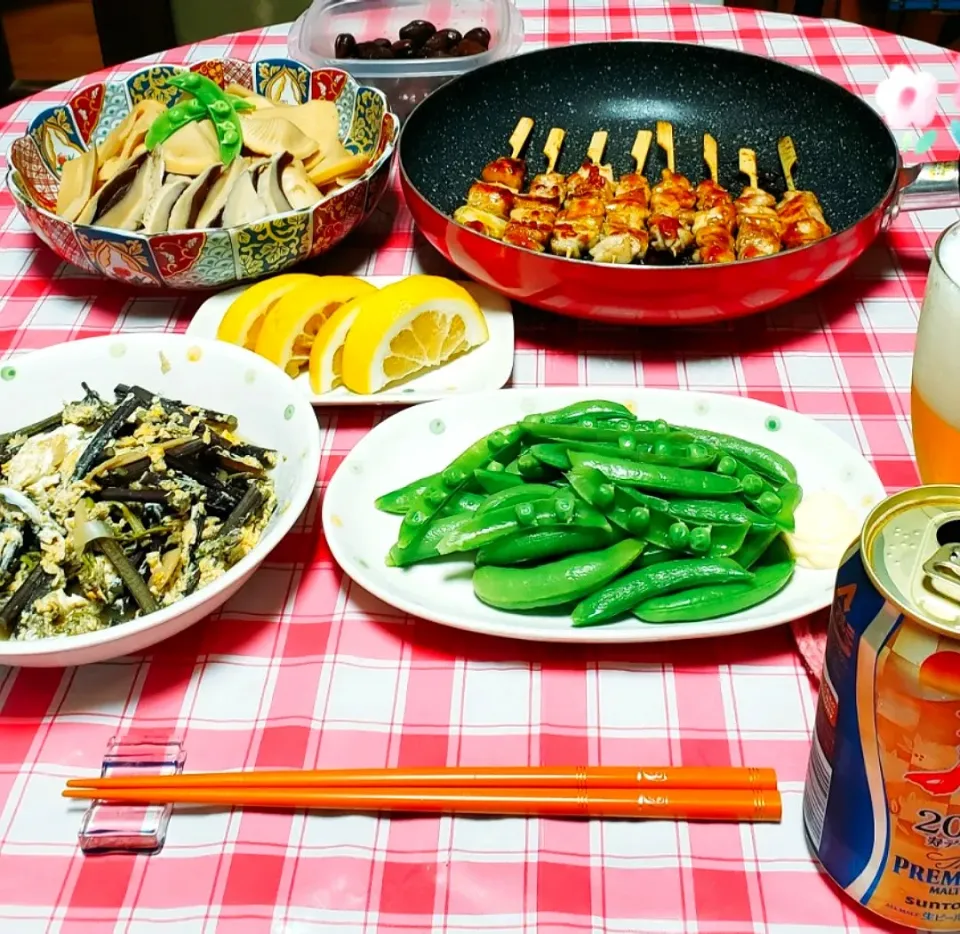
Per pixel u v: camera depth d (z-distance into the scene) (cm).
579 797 72
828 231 121
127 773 76
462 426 100
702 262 121
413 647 85
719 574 81
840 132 135
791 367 113
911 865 57
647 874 69
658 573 81
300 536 95
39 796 76
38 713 81
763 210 126
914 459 101
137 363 100
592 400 98
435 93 137
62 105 141
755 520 82
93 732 80
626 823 72
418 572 88
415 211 118
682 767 74
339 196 118
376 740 78
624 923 67
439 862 71
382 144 135
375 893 69
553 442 90
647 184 133
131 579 82
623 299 107
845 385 111
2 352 119
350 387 108
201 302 126
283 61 149
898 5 257
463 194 137
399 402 105
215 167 124
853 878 62
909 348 115
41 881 70
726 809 71
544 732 79
